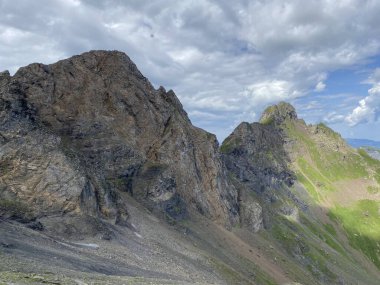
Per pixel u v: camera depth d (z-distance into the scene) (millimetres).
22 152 91188
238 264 139750
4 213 74500
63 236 79188
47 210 85188
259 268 151500
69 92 137750
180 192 159875
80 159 103688
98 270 60500
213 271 106875
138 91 161625
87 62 152750
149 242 101812
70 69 143000
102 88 149750
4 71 118625
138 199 135000
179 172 162125
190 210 158625
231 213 189500
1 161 87938
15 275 38500
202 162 182125
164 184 143375
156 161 154875
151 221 121438
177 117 180750
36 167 90500
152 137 159750
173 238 117438
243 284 111500
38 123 118062
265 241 194750
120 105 152500
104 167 135500
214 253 134625
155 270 80812
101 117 143250
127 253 83312
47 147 95500
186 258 105062
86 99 142000
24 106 115562
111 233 90938
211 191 179750
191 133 186125
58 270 48469
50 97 129625
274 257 178875
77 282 43438
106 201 100438
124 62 163000
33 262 48531
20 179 87375
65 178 91688
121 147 142250
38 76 128250
